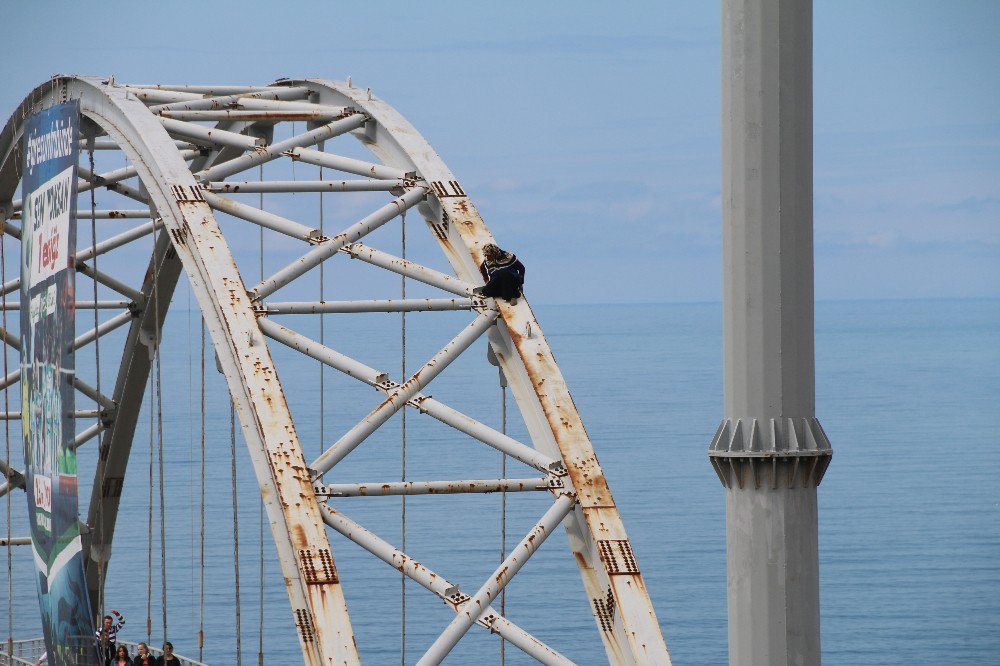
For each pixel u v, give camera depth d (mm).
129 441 51438
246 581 165000
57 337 36000
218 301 28859
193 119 34469
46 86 38125
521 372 30266
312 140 34812
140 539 188500
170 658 46344
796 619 18250
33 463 38281
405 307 30062
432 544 182875
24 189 38344
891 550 191250
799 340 18266
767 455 18109
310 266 30625
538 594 161750
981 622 157375
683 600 158875
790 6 18109
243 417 27875
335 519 27188
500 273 30109
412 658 139875
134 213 49438
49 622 37750
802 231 18250
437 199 32656
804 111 18219
